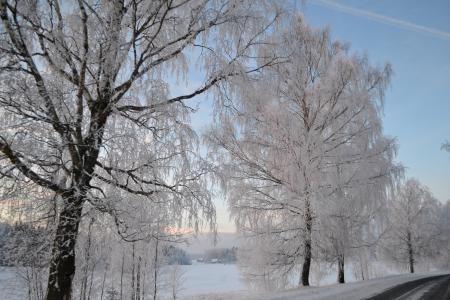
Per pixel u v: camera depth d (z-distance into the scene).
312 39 13.10
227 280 45.09
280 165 12.59
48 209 6.17
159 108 6.46
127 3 6.36
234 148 12.41
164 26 6.76
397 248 33.12
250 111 7.58
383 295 10.21
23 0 5.67
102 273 12.61
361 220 15.05
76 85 6.16
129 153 6.20
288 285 14.62
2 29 5.44
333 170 12.83
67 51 5.95
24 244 6.35
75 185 5.62
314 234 12.11
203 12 6.55
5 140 5.08
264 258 13.62
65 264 5.83
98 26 5.83
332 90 12.59
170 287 21.80
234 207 13.28
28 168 5.47
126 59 6.31
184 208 6.42
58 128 5.67
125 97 6.62
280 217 13.43
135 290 15.43
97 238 6.79
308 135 12.33
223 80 6.88
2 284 10.08
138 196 6.52
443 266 43.72
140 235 6.35
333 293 10.45
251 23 6.88
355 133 13.31
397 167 14.44
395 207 34.88
